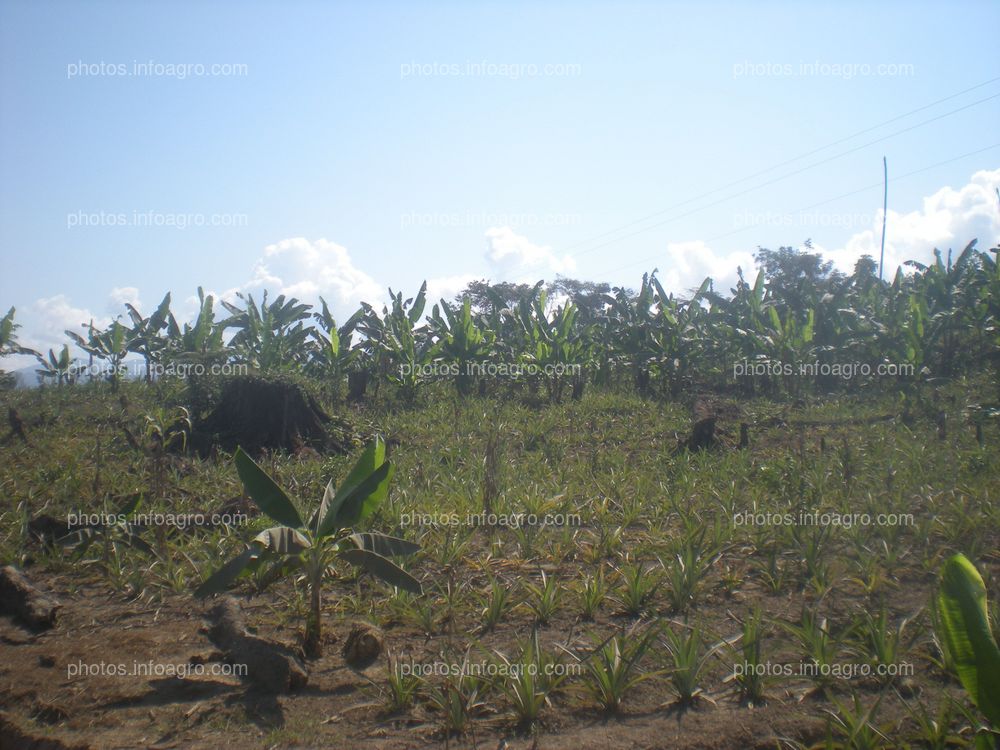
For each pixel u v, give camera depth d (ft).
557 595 18.63
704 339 63.05
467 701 14.24
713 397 54.13
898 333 57.57
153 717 14.30
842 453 31.55
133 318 57.93
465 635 17.30
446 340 57.00
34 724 14.20
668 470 31.60
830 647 15.61
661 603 18.74
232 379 38.47
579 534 23.71
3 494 27.58
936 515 23.67
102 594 20.35
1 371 58.34
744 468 31.55
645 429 43.32
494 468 28.48
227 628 17.46
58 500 27.14
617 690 14.23
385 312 59.26
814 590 19.26
